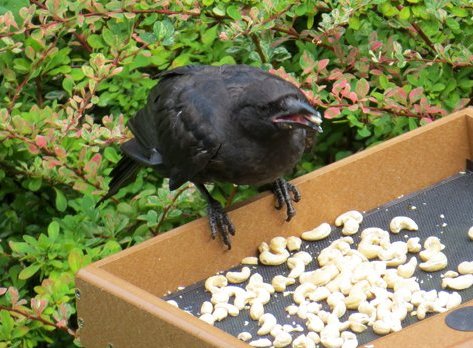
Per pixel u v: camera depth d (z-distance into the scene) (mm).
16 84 5473
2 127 5008
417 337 3418
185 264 4457
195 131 4551
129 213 5328
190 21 5559
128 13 5277
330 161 5996
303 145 4625
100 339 4094
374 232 4613
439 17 5363
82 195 5676
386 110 5348
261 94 4402
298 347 3898
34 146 5090
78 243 5199
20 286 5484
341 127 5871
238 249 4598
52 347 5918
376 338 3986
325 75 5434
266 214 4648
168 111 4688
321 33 5438
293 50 5965
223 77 4660
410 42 5707
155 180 5625
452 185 4965
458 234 4605
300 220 4723
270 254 4551
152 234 5336
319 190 4738
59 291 5000
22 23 5254
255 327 4137
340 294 4230
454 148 5016
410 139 4891
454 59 5434
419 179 4961
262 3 5328
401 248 4496
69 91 5363
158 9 5375
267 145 4496
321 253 4527
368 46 5488
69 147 5285
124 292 3924
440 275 4355
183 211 5410
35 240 5164
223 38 5242
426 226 4691
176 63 5488
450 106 5613
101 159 5227
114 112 5574
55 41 5367
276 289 4344
